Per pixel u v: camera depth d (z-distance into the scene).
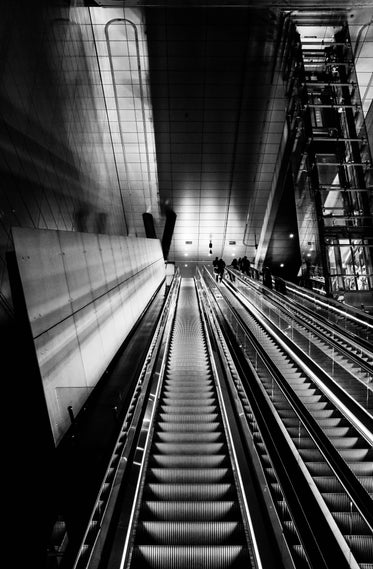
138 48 16.80
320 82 16.48
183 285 20.91
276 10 15.23
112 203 19.78
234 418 5.28
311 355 8.62
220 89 18.28
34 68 9.01
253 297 14.74
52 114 10.38
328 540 2.93
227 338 7.82
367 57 17.70
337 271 16.23
